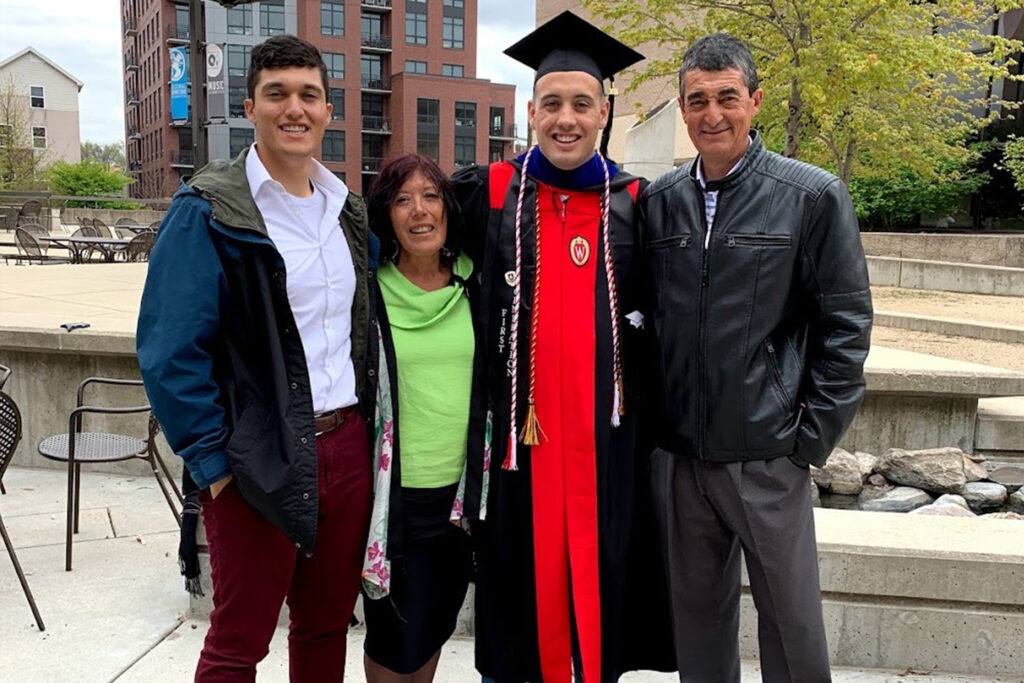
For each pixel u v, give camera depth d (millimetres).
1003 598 2666
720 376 2104
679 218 2176
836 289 2082
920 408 4828
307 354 2029
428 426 2240
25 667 2717
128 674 2691
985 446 4855
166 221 1910
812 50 12500
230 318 1965
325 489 2076
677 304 2158
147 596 3229
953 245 15312
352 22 59625
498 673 2369
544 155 2264
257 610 2039
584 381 2254
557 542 2303
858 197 21188
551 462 2279
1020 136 20484
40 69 63750
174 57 9484
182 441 1877
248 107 2039
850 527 2887
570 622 2354
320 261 2049
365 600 2322
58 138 65125
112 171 47281
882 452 4879
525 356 2258
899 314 9117
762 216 2082
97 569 3465
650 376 2322
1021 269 12398
